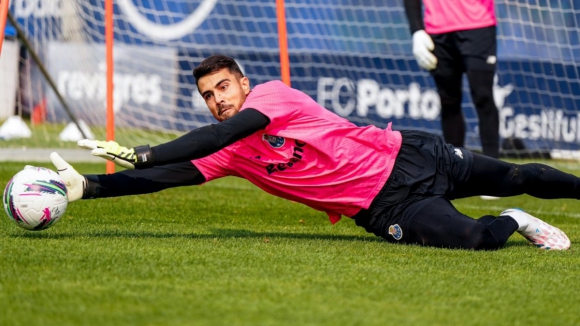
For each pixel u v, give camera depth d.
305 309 8.81
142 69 42.03
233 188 26.52
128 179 13.55
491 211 22.64
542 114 35.16
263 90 13.13
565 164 34.66
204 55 42.12
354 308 8.97
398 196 13.78
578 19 32.88
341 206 13.96
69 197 13.30
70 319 8.20
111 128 23.81
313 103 13.72
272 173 13.75
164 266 11.01
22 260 11.18
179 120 41.91
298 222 18.47
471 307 9.32
